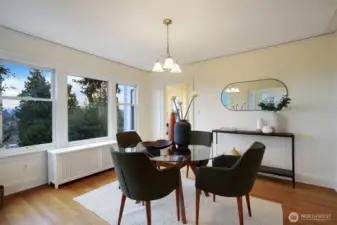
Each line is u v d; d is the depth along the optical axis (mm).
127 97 4582
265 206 2250
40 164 2941
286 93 3100
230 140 3717
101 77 3869
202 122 4094
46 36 2803
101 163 3527
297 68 3004
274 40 2965
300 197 2484
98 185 2951
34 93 2938
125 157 1633
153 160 1954
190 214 2094
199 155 2131
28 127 2879
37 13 2133
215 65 3889
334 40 2695
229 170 1752
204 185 1868
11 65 2689
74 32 2650
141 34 2703
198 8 2018
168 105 5008
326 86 2777
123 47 3240
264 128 3098
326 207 2223
